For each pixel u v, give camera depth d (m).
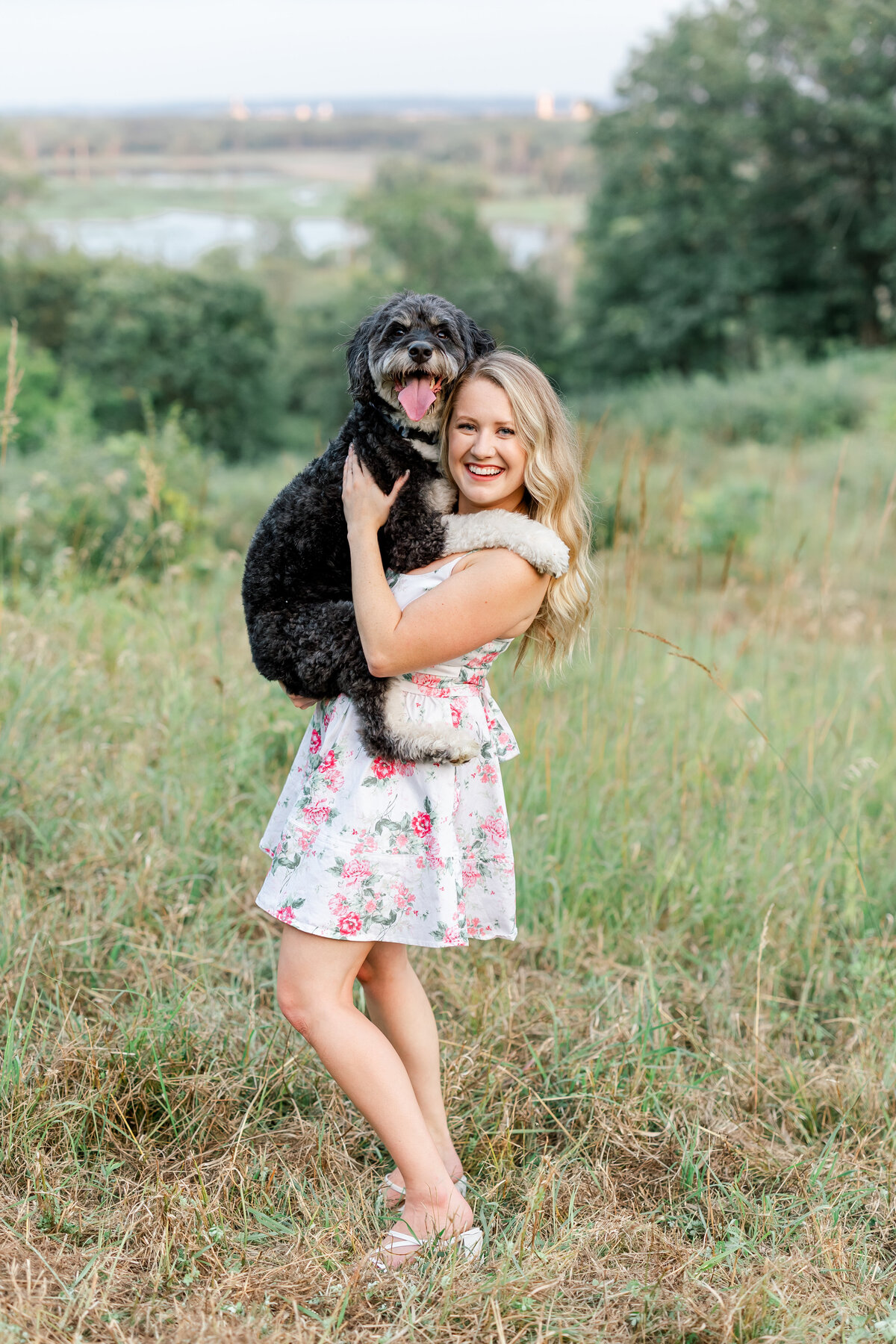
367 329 2.45
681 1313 2.04
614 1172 2.54
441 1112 2.44
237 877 3.55
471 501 2.31
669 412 18.62
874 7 26.81
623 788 4.07
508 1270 2.09
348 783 2.17
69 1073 2.54
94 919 3.21
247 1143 2.45
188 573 6.74
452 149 177.50
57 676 4.45
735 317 31.52
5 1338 1.79
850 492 10.92
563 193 146.62
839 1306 2.09
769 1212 2.34
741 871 3.82
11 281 39.91
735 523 9.02
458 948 3.31
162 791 3.82
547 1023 3.03
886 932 3.62
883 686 5.43
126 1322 1.92
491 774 2.31
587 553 2.43
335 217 192.75
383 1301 2.05
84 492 7.27
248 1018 2.87
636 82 31.58
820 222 28.95
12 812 3.54
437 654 2.12
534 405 2.22
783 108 28.09
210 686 4.52
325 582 2.47
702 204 31.41
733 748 4.72
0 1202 2.19
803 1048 3.12
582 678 4.75
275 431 39.44
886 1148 2.63
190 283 36.81
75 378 34.47
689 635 6.50
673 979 3.27
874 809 4.49
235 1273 2.05
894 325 28.23
